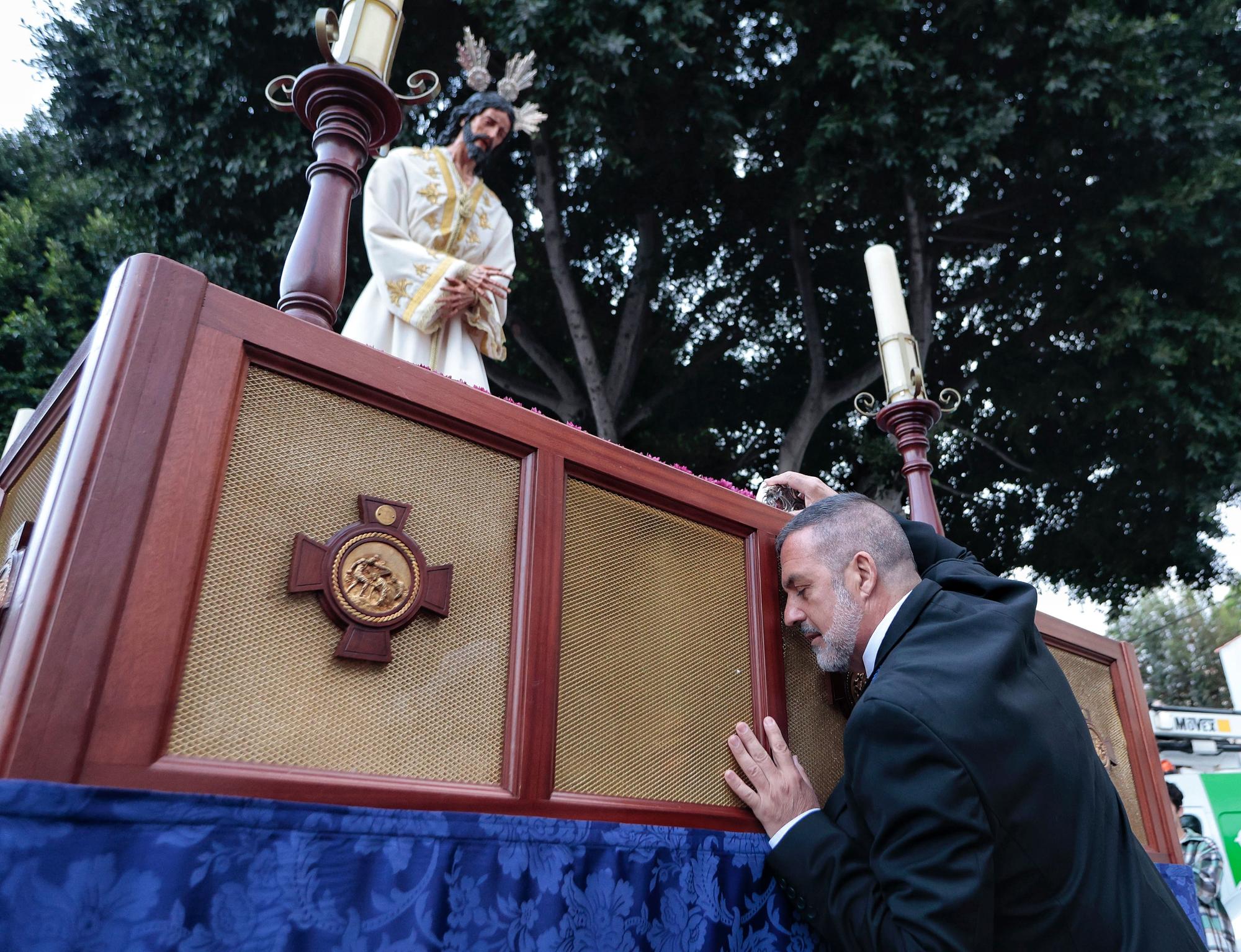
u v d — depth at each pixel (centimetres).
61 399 143
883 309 336
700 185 998
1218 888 559
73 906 84
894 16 893
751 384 1166
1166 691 3098
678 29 831
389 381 134
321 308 167
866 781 146
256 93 872
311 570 118
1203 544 1114
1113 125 891
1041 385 1059
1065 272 1001
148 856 90
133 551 100
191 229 890
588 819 137
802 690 188
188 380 111
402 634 126
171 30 859
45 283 967
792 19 870
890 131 865
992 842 137
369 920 104
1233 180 892
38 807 84
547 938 120
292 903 98
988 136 848
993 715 145
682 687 165
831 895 148
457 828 116
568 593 150
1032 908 140
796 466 1002
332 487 125
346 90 182
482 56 313
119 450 102
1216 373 965
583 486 161
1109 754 264
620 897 132
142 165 908
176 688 101
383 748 119
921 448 316
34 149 1140
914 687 148
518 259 1033
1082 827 147
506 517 146
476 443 146
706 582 178
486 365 1034
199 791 98
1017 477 1172
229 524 113
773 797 162
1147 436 1050
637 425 1130
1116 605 1217
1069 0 875
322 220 174
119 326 108
